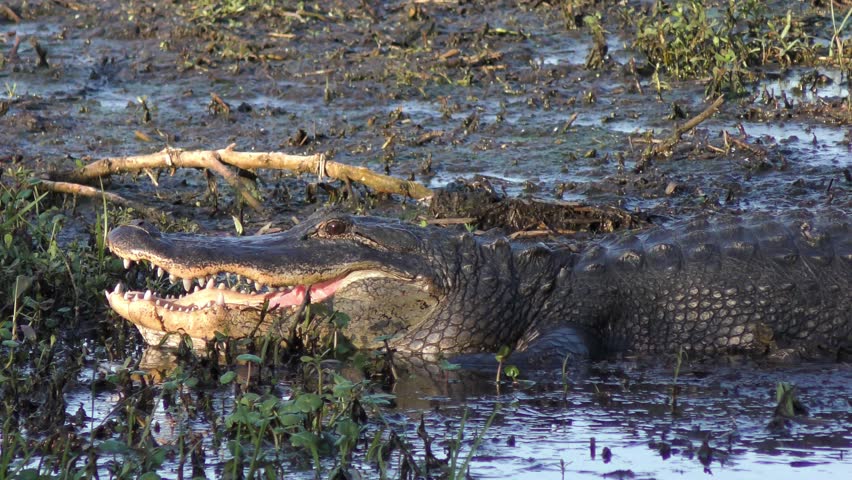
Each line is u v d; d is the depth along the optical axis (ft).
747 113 65.62
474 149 60.95
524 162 59.00
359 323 38.32
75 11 90.94
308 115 66.95
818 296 39.42
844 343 39.32
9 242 41.04
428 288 38.17
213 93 68.18
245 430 30.25
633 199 53.52
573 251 40.65
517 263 39.40
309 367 34.86
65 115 66.69
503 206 49.80
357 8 88.17
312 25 85.05
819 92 69.62
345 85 72.02
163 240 37.17
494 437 30.37
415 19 85.40
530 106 68.08
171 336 38.55
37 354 36.47
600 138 62.23
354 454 29.17
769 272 39.58
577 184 55.06
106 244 43.29
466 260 38.75
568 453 29.22
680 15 73.05
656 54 73.77
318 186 55.01
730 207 51.90
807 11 83.66
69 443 28.19
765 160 57.67
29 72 75.61
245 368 36.35
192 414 31.81
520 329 38.91
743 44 73.82
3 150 60.44
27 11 90.84
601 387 34.83
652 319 39.29
